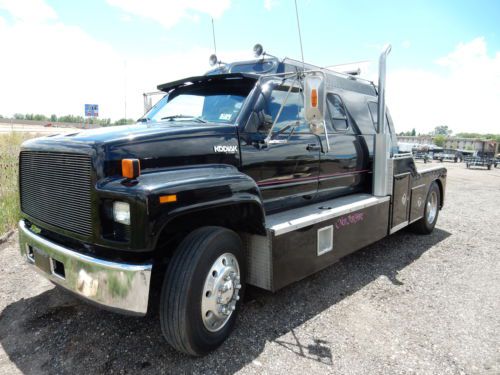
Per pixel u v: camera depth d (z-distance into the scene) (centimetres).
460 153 3309
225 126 315
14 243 508
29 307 344
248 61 427
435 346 292
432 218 629
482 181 1595
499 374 258
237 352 280
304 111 302
